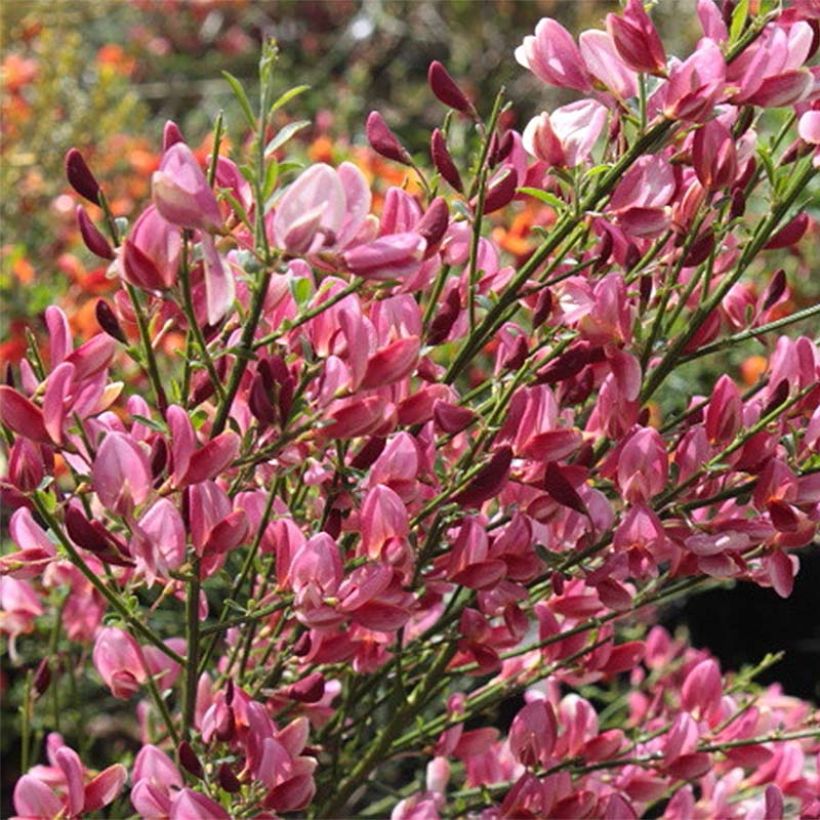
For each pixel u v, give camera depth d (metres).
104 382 0.78
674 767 0.89
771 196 0.83
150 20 2.68
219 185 0.80
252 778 0.81
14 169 1.57
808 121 0.81
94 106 1.72
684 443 0.82
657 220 0.80
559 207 0.81
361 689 0.90
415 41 2.74
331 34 2.74
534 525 0.84
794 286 1.36
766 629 1.46
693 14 2.38
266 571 0.86
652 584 0.87
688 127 0.79
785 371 0.82
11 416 0.77
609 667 0.91
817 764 0.94
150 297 0.81
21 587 0.97
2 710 1.26
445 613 0.87
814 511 0.82
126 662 0.86
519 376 0.81
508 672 0.93
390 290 0.80
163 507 0.77
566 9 2.67
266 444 0.80
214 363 0.81
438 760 0.92
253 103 2.41
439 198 0.77
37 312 1.28
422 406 0.79
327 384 0.77
